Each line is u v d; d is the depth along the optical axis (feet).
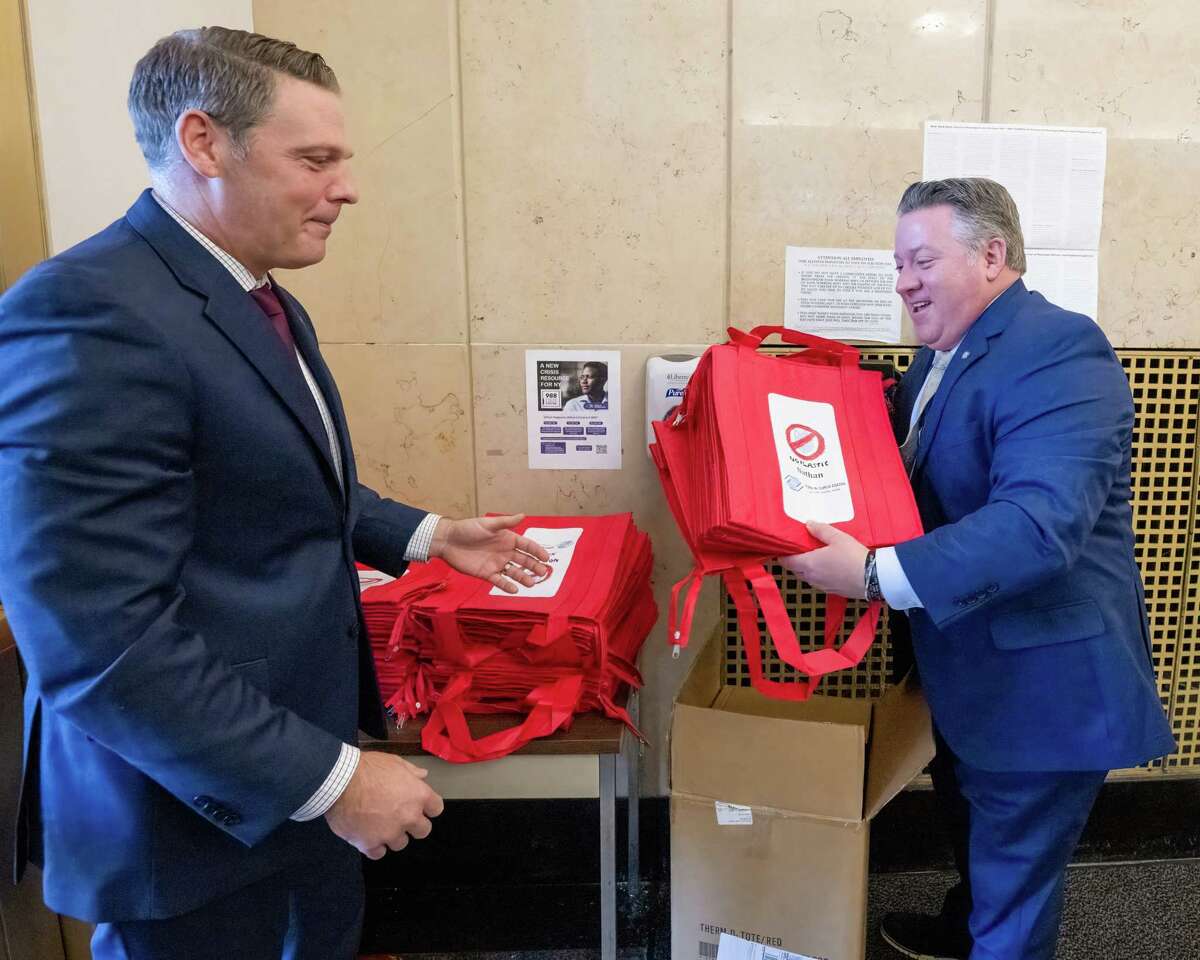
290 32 5.89
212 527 3.04
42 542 2.51
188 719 2.68
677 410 5.13
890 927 5.96
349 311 6.22
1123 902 6.42
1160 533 6.63
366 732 4.07
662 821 6.64
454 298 6.19
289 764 2.85
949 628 4.47
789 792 4.61
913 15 5.95
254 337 3.09
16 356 2.60
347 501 3.67
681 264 6.18
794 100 6.01
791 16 5.92
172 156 3.06
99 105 4.84
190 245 3.06
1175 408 6.46
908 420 5.04
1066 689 4.28
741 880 4.78
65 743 3.09
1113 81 6.07
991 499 4.06
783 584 6.53
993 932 4.76
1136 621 4.56
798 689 4.28
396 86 5.94
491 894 6.64
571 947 6.00
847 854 4.56
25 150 4.55
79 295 2.62
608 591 4.91
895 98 6.02
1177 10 6.01
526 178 6.07
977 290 4.44
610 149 6.05
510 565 4.68
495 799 6.62
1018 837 4.62
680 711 4.74
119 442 2.62
